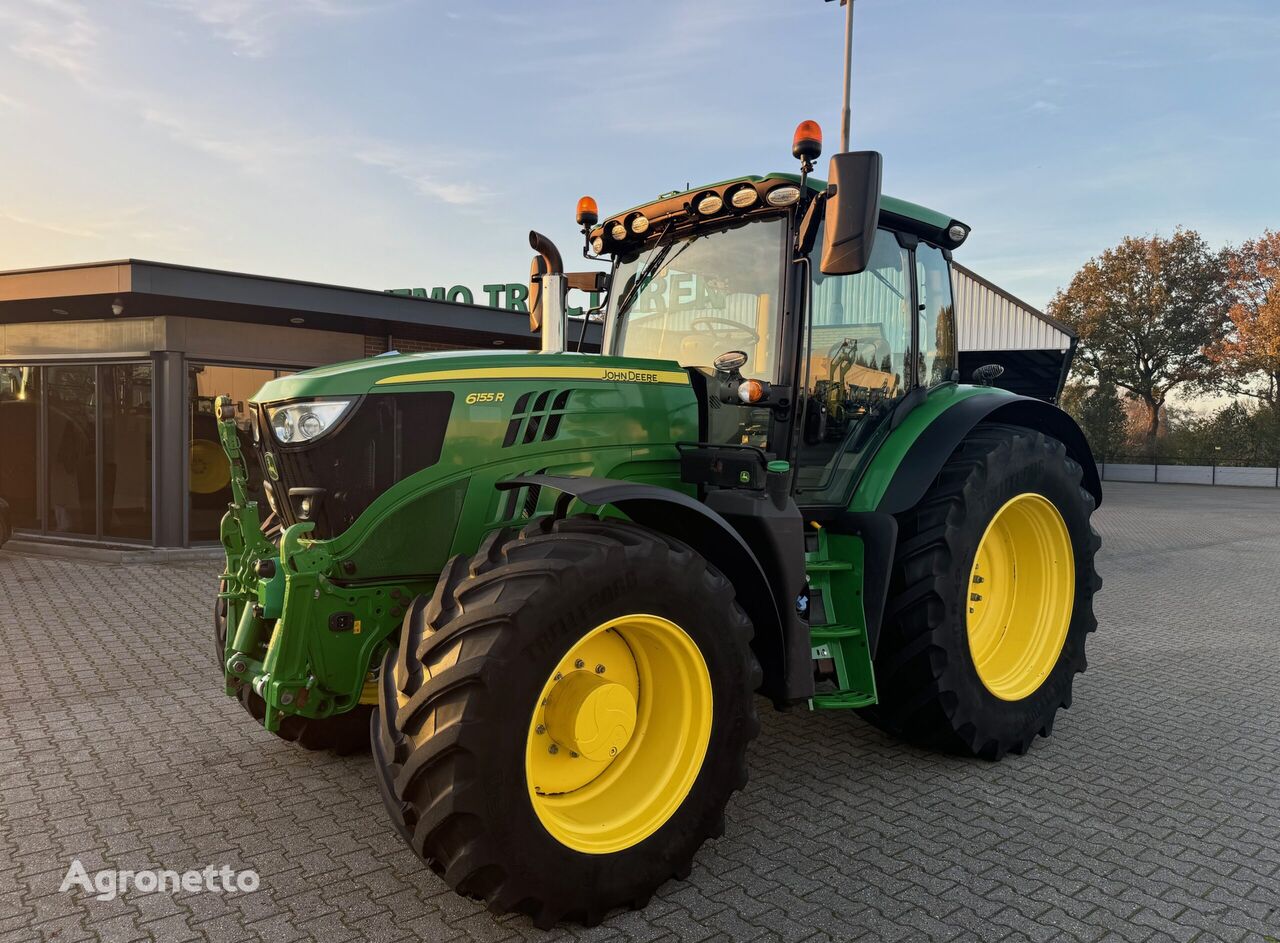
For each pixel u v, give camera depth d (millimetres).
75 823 3260
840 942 2514
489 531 3092
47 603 7523
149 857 2998
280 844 3096
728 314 3830
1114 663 5863
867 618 3613
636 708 2865
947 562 3766
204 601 7613
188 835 3164
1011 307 18141
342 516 2951
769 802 3521
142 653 5789
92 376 11047
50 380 11289
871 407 4070
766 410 3648
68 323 10992
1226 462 34750
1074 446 4805
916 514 3916
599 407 3322
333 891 2771
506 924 2592
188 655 5730
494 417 3117
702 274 3938
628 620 2611
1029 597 4414
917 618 3762
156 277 9406
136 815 3332
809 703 3322
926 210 4344
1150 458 36406
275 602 2926
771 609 3092
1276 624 7207
